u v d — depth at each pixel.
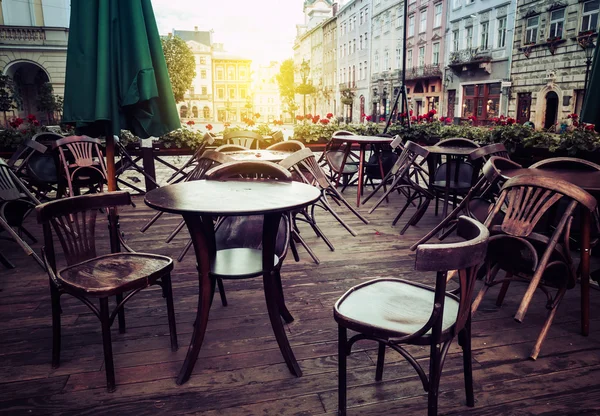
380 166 6.12
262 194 2.19
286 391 1.97
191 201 2.01
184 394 1.95
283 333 2.09
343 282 3.23
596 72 3.09
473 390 1.93
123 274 2.04
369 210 5.54
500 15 21.36
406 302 1.78
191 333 2.49
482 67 22.67
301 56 64.31
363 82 39.50
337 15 45.50
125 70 2.62
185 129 6.43
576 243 3.35
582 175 3.03
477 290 3.07
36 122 6.55
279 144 5.14
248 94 70.81
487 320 2.64
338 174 6.48
